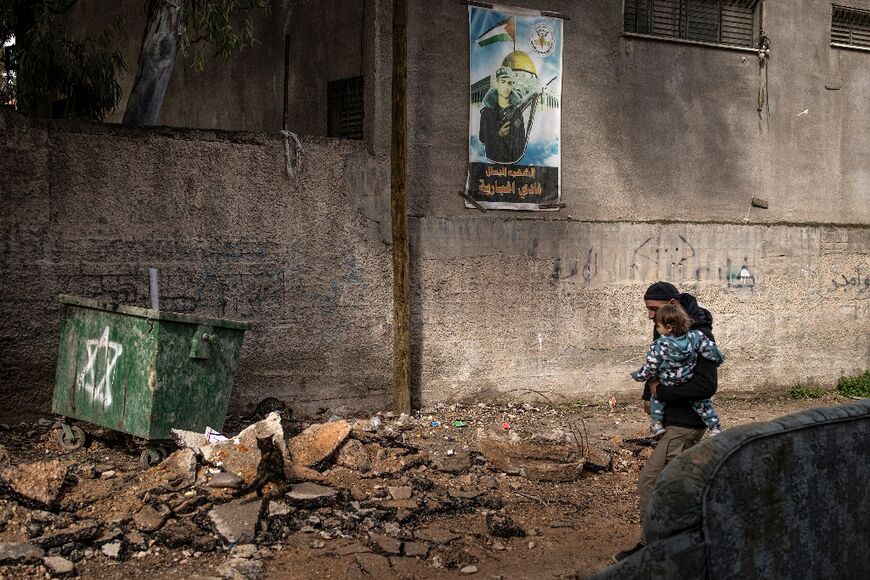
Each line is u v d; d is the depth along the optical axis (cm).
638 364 1105
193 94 1270
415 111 963
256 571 538
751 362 1189
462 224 995
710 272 1151
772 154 1203
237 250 873
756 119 1189
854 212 1272
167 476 646
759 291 1188
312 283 914
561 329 1058
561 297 1056
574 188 1066
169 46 984
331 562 562
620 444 882
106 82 1062
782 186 1212
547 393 1054
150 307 823
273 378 898
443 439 862
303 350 912
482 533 638
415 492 698
